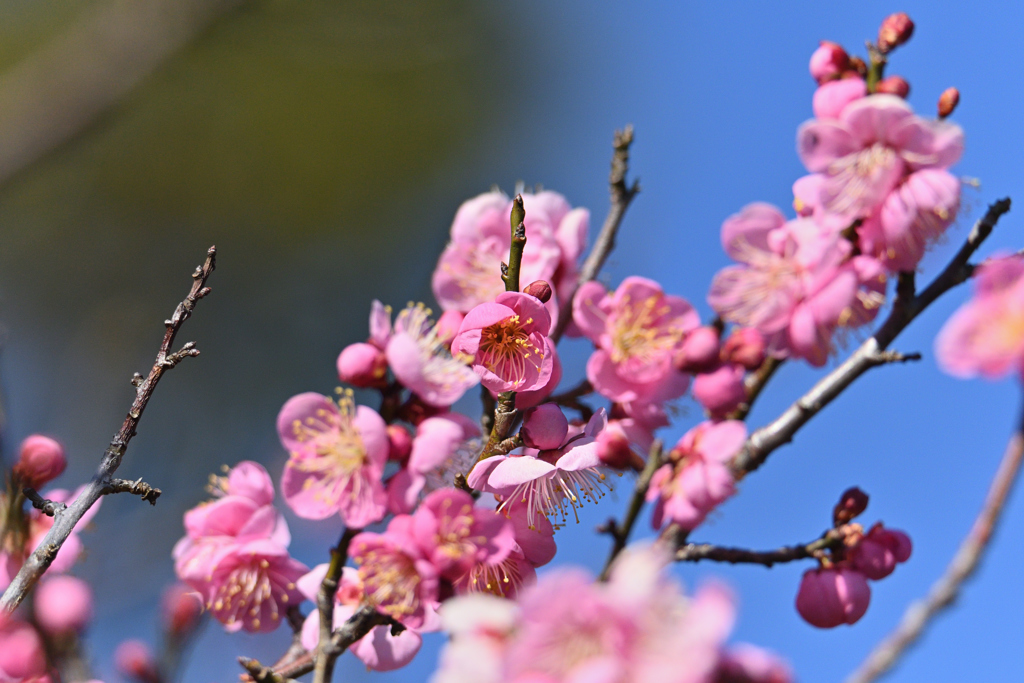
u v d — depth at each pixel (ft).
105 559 2.80
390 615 2.58
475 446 2.68
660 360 2.72
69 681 2.57
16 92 2.84
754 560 2.65
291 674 2.63
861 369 2.64
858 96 2.69
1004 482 2.40
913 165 2.66
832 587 2.66
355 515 2.64
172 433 3.04
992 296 2.44
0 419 2.63
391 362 2.66
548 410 2.63
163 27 2.85
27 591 2.56
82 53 2.85
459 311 2.78
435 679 2.38
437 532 2.59
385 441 2.64
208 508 2.69
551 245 2.77
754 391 2.69
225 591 2.67
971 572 2.41
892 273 2.67
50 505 2.60
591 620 2.36
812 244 2.67
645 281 2.74
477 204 2.81
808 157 2.68
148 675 2.64
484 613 2.40
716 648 2.36
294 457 2.67
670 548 2.60
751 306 2.69
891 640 2.41
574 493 2.64
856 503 2.68
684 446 2.62
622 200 2.84
